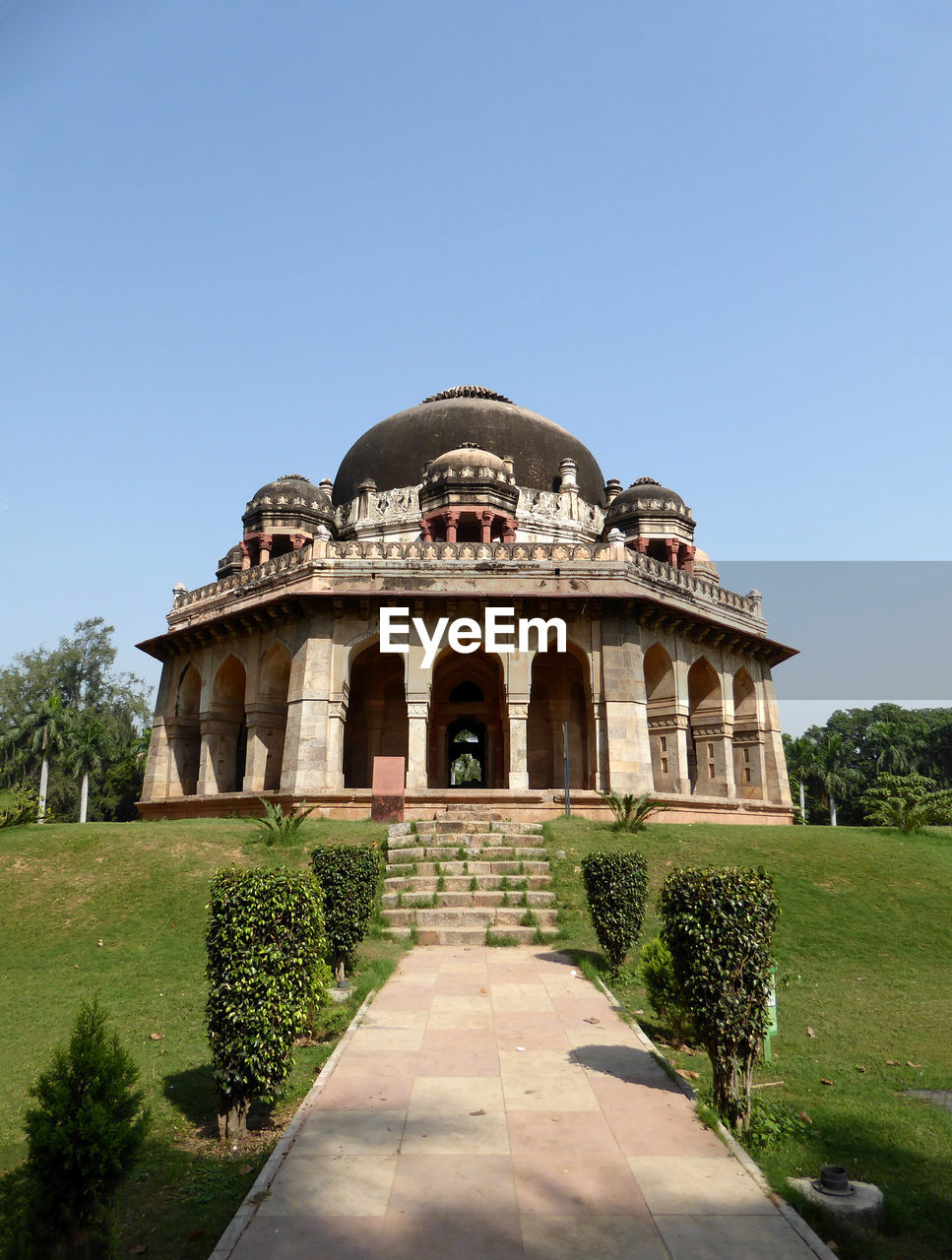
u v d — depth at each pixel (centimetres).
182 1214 452
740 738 2659
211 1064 697
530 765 2538
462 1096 575
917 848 1519
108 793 5041
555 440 3077
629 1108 555
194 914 1175
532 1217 414
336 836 1516
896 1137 561
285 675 2362
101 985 945
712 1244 392
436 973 938
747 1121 550
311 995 632
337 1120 532
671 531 2772
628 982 916
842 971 1009
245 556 2822
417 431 2988
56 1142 404
